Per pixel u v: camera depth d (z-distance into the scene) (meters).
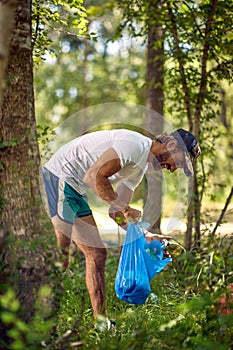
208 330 5.32
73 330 5.24
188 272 8.30
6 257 5.12
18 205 5.22
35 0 7.57
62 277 5.25
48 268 5.16
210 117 9.98
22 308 4.85
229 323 5.20
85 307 7.07
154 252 6.66
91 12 5.79
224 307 5.45
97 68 28.00
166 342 5.12
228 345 5.08
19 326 3.88
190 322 5.89
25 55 5.36
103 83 27.66
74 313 6.96
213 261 5.91
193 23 9.36
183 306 5.45
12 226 5.20
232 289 5.87
